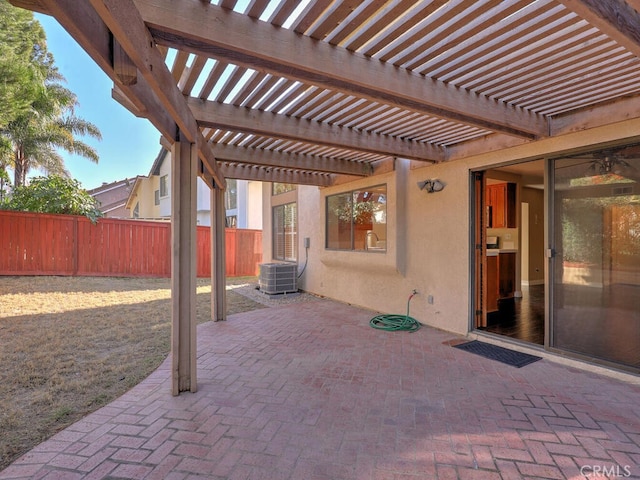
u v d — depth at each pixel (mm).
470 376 3557
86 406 2992
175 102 2508
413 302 5793
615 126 3449
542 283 8992
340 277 7641
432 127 4195
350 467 2199
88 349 4441
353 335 5047
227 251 13047
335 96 3287
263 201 11039
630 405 2922
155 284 9812
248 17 2102
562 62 2658
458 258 5047
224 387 3328
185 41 2064
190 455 2316
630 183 3418
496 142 4457
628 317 3443
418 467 2195
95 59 1695
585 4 1664
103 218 10500
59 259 9906
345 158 5910
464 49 2479
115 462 2246
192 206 3279
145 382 3465
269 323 5754
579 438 2473
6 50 8258
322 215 7734
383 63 2631
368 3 2002
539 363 3898
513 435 2520
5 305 6801
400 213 5883
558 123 3814
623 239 3480
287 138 3889
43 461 2250
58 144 15523
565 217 3904
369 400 3059
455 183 5070
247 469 2184
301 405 2977
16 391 3262
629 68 2758
